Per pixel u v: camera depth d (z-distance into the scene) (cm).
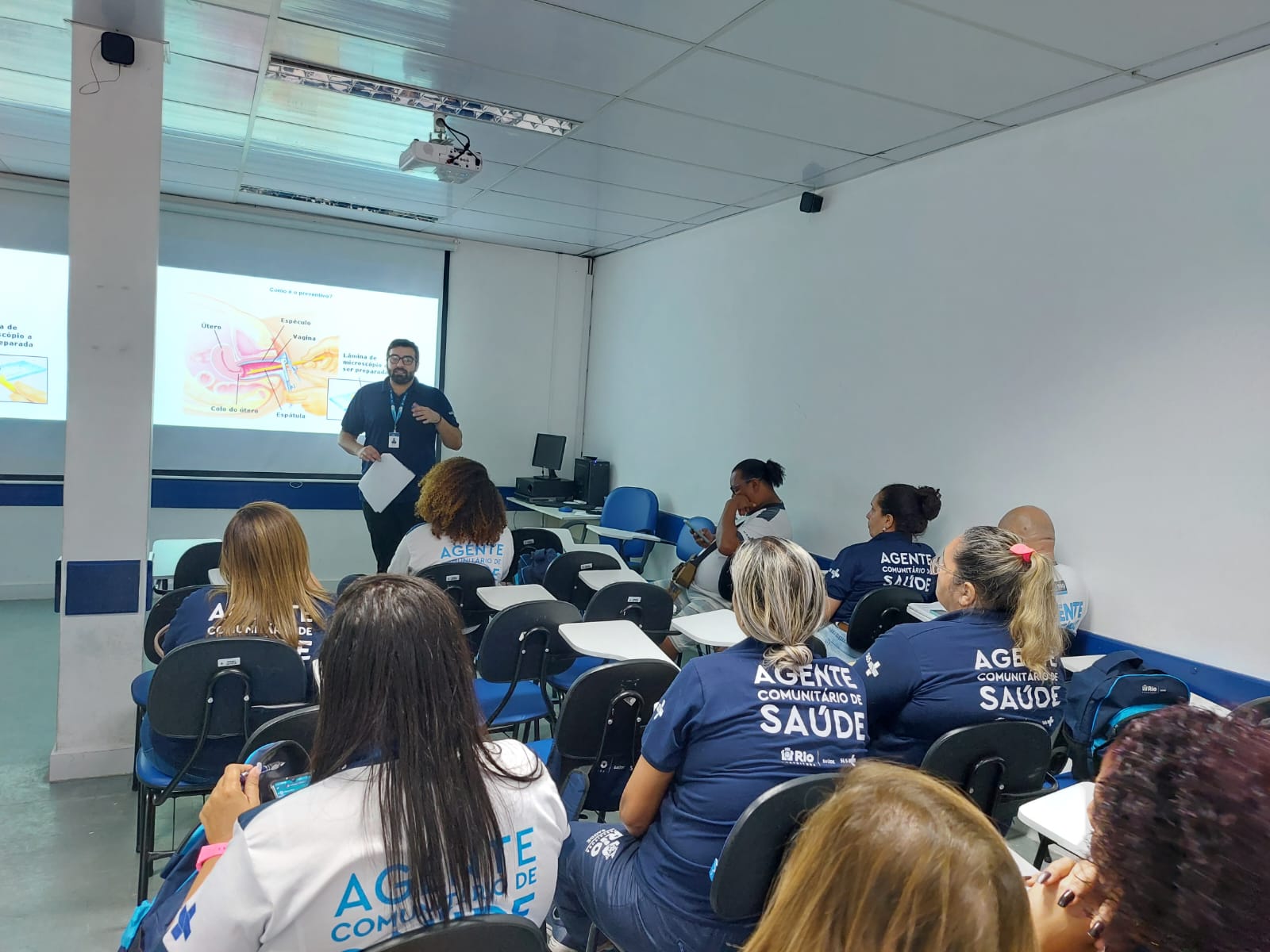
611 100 312
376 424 464
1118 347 275
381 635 95
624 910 148
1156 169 264
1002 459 318
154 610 255
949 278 342
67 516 265
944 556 202
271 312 556
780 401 445
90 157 260
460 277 610
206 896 88
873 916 59
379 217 548
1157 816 71
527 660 251
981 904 58
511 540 325
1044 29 229
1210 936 67
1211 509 248
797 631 149
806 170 384
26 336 491
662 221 508
